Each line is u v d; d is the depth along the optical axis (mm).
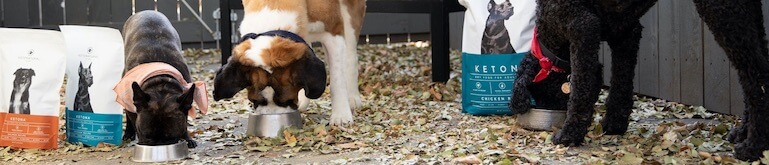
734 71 4652
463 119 4891
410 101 5559
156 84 3934
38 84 4168
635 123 4609
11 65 4199
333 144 4191
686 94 5164
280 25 4316
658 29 5430
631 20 3842
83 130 4219
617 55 4086
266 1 4402
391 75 7059
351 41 5133
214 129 4703
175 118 3857
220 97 4109
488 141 4125
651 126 4488
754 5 3564
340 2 4984
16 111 4188
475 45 4938
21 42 4195
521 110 4195
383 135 4359
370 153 3975
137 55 4230
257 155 4004
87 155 4078
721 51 4770
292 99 4289
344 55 4754
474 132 4418
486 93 4914
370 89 6043
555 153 3811
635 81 5781
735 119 4594
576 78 3814
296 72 4113
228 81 4094
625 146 3854
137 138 4402
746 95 3418
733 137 3863
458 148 3947
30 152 4129
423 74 7016
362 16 5301
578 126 3883
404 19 10023
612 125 4160
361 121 4828
